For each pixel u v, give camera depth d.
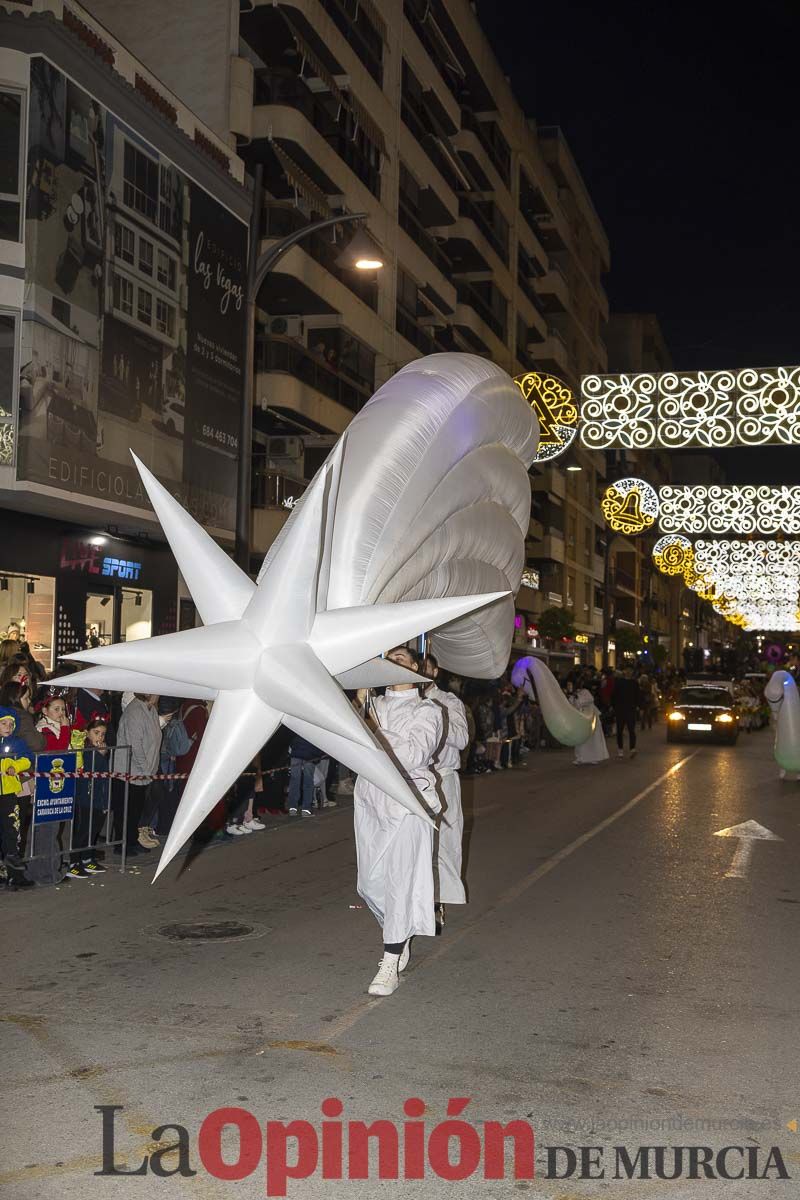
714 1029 5.68
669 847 11.99
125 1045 5.29
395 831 6.43
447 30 43.03
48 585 18.67
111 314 18.11
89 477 17.45
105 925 7.89
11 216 16.17
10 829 9.22
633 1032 5.61
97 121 17.72
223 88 24.39
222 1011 5.84
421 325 41.44
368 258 18.12
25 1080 4.82
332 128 31.67
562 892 9.37
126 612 21.14
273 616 5.71
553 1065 5.10
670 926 8.13
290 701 5.57
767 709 42.97
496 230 51.38
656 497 30.22
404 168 38.34
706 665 88.38
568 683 27.41
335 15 31.38
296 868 10.29
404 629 5.78
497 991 6.33
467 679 24.52
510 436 9.60
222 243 21.97
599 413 19.66
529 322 57.22
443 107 42.06
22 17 16.25
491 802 16.16
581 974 6.75
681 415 19.34
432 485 7.79
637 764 23.44
